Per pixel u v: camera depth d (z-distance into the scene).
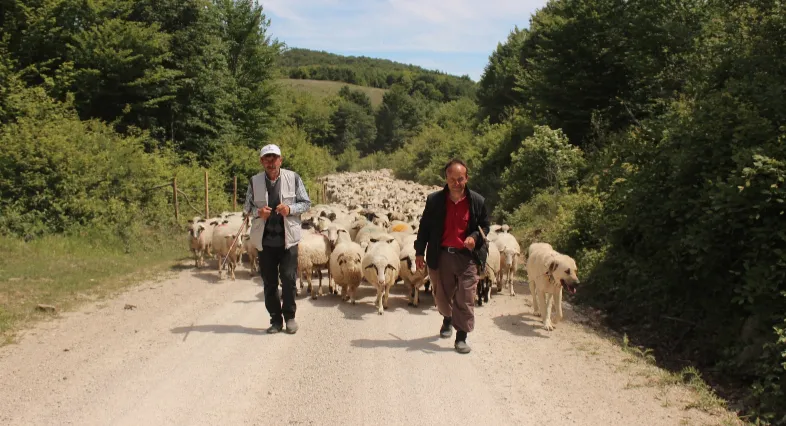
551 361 6.69
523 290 11.08
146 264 13.05
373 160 76.75
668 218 9.27
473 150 35.91
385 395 5.42
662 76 17.22
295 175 7.28
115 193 16.48
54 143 14.88
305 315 8.52
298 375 5.90
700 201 8.09
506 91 43.41
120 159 17.58
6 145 14.28
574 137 23.92
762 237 7.25
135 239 15.20
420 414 5.03
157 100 22.69
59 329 7.55
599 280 10.63
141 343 6.92
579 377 6.18
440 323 8.17
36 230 13.52
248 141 32.81
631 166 10.63
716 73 10.62
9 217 13.40
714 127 8.61
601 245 12.27
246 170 27.67
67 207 14.51
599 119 21.20
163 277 11.59
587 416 5.14
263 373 5.95
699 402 5.62
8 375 5.82
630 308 9.48
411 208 21.36
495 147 31.22
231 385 5.61
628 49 20.25
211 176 23.86
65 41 21.14
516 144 29.44
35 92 17.27
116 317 8.21
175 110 24.42
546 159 21.05
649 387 6.00
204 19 25.91
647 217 9.70
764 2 10.16
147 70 22.17
